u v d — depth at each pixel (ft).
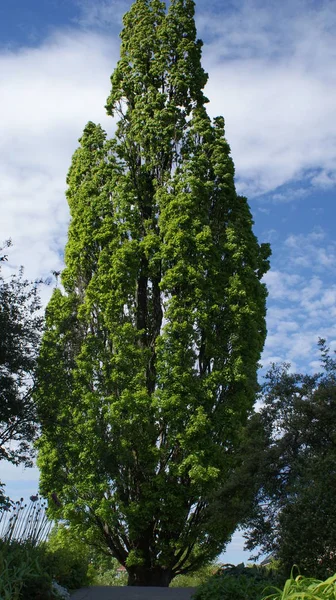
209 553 70.49
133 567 68.85
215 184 79.51
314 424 44.78
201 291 71.82
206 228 73.87
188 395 67.82
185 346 70.38
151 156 80.02
